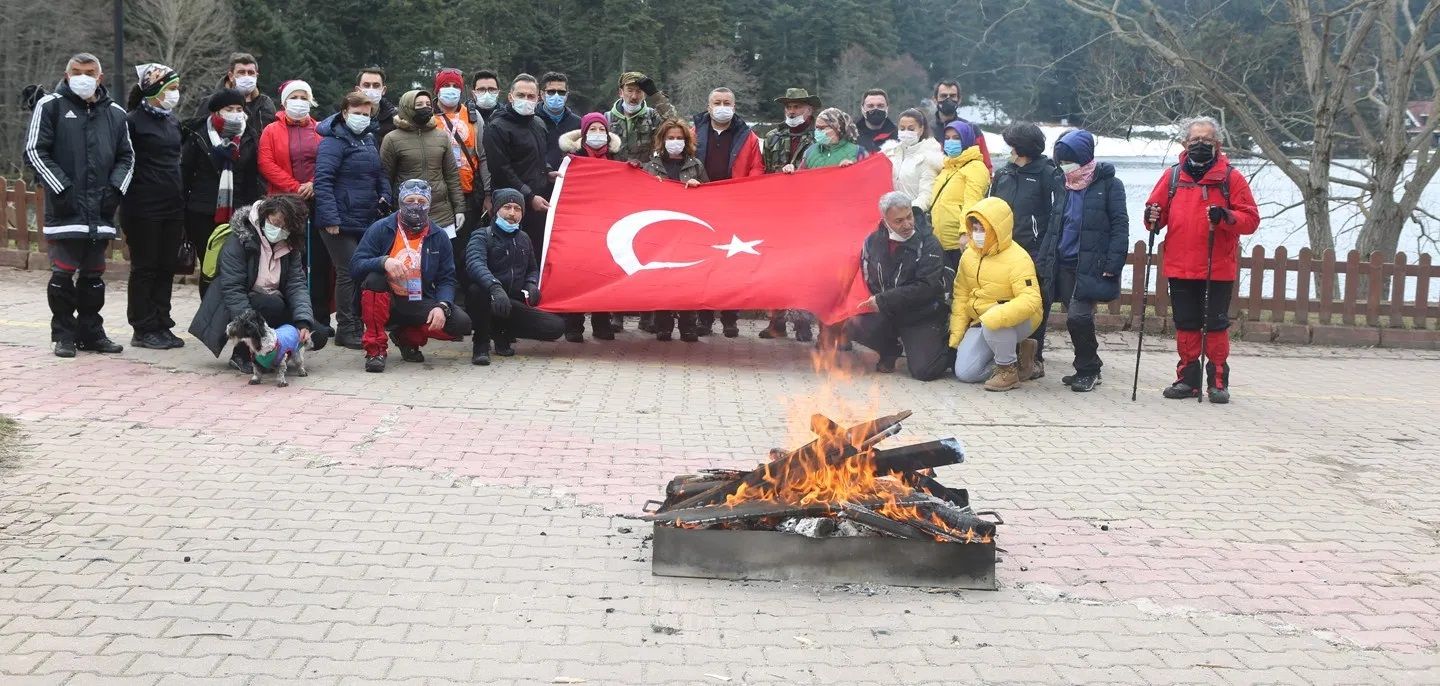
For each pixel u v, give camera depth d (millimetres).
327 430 7586
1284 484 7277
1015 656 4559
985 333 9812
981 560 5254
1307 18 17828
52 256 9188
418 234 9602
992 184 10469
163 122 9570
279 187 10016
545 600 4953
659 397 9078
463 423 7961
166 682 4066
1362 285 16688
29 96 9250
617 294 10531
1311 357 12891
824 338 11039
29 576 4992
